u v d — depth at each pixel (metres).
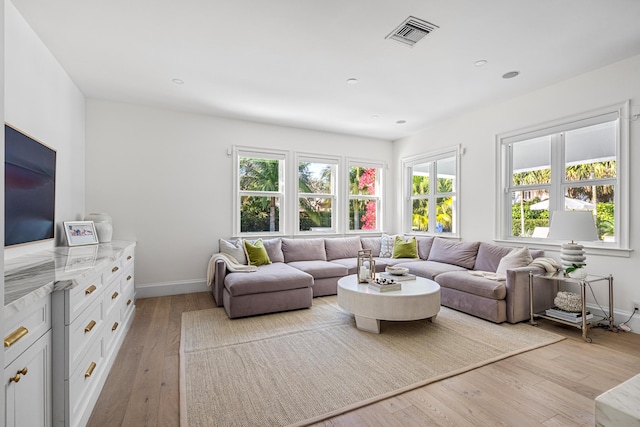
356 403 1.80
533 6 2.19
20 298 1.09
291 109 4.32
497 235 4.13
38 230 2.44
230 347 2.58
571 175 3.46
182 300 4.00
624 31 2.49
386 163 6.02
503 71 3.20
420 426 1.61
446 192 5.04
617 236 3.05
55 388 1.41
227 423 1.64
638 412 0.51
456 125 4.73
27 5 2.17
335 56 2.89
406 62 3.01
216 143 4.59
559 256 3.48
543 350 2.53
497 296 3.12
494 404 1.80
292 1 2.14
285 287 3.51
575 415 1.69
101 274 2.00
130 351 2.51
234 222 4.69
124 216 4.04
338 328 3.03
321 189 5.52
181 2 2.15
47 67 2.72
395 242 5.20
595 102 3.16
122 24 2.40
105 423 1.64
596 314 3.15
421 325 3.11
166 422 1.66
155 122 4.22
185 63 3.03
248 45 2.71
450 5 2.18
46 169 2.59
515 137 3.93
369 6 2.19
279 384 2.01
